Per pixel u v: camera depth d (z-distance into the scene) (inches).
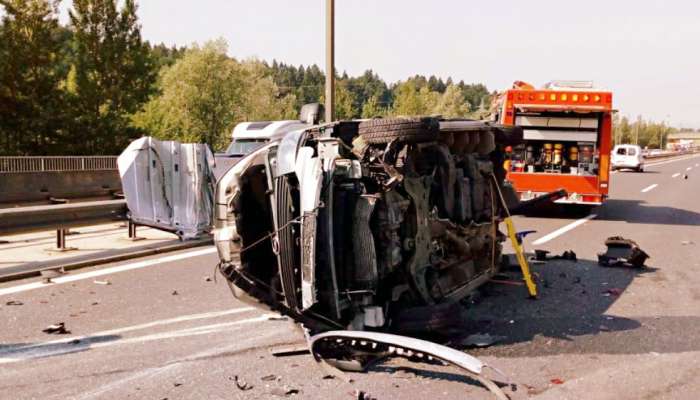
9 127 1248.2
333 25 595.8
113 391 187.8
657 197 910.4
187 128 2598.4
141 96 1464.1
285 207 208.5
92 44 1396.4
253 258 228.4
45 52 1250.0
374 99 3447.3
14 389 189.5
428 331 221.8
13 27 1222.3
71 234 483.5
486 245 313.4
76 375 201.0
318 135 225.3
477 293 299.7
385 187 219.5
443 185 262.4
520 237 341.7
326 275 208.5
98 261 376.5
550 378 197.6
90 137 1333.7
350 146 231.3
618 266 379.9
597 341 235.3
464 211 277.3
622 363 212.1
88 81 1381.6
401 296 236.7
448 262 265.4
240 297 227.5
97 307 282.7
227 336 240.5
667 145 7500.0
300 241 207.5
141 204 419.5
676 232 537.3
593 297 303.7
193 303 289.6
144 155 419.5
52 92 1299.2
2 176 500.1
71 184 565.6
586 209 689.6
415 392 185.3
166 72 2795.3
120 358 216.7
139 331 247.8
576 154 629.0
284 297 217.0
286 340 235.0
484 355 218.7
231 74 2741.1
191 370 204.5
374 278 214.7
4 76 1220.5
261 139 653.9
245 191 227.0
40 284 326.3
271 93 3366.1
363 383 192.2
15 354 221.5
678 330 249.9
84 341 235.8
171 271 357.7
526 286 323.3
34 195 527.5
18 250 412.2
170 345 230.4
